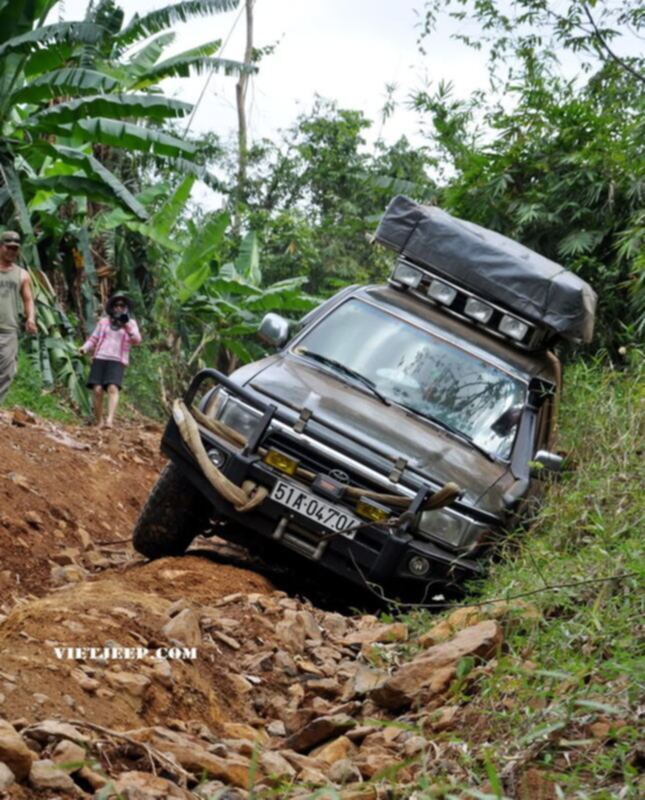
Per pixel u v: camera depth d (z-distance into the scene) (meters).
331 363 8.01
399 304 8.55
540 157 13.72
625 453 7.06
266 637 5.93
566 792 3.61
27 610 5.18
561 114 13.51
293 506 6.95
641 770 3.69
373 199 29.17
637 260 11.18
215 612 6.16
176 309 20.88
